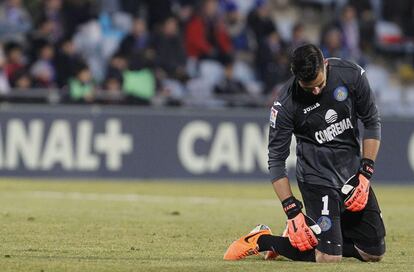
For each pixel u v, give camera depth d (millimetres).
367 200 26453
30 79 66438
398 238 34281
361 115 26734
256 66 75062
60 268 24703
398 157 64938
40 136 61938
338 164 26625
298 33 76000
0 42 68500
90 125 62406
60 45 68750
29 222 37281
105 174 62500
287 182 26359
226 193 55312
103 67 74688
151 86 66750
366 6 82188
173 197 52000
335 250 26234
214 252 29188
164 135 63156
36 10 78625
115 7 77375
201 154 63281
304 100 26234
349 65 26469
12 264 25391
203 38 74375
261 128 63688
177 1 78500
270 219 40969
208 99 65438
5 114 61656
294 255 26578
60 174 62062
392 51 84250
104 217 40125
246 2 82125
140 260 26781
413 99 79375
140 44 70000
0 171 61625
